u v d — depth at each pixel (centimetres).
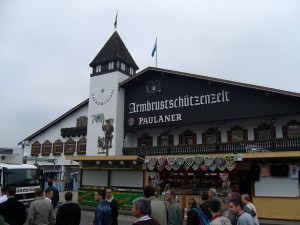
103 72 3316
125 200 2312
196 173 2309
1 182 1833
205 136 2809
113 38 3547
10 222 757
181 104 2834
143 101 3077
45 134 4116
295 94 2259
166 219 767
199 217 736
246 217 590
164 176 2405
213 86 2698
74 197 3005
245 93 2533
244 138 2620
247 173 2106
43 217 787
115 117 3103
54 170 3578
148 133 3145
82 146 3750
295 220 1842
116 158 2434
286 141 2252
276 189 1945
